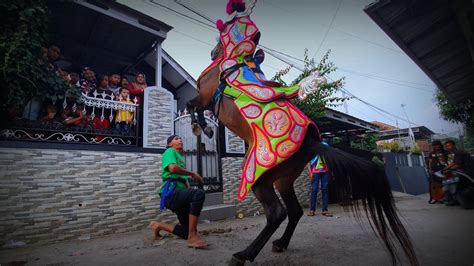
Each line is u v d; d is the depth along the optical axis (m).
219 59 2.54
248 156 2.00
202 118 2.70
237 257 1.93
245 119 2.06
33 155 3.29
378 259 2.02
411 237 2.52
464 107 3.32
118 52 6.07
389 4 2.45
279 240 2.38
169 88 7.63
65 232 3.33
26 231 3.10
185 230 2.94
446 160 5.32
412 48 3.01
